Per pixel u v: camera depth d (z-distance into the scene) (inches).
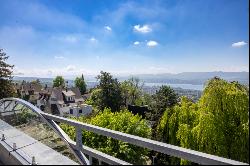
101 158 140.3
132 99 1918.1
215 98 416.8
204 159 101.1
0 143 174.9
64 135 174.2
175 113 486.0
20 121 215.8
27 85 2706.7
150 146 118.5
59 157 150.1
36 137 182.2
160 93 1003.9
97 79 1857.8
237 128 392.5
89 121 667.4
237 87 418.6
